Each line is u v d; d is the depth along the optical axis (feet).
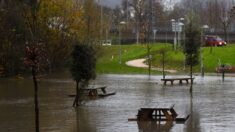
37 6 221.87
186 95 141.69
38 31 208.54
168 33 424.87
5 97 140.15
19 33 224.12
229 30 461.78
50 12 255.29
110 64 285.02
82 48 114.62
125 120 95.81
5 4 234.17
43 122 94.48
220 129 84.33
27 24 212.23
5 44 227.20
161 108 95.55
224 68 226.99
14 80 206.28
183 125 89.30
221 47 291.58
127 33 432.66
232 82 188.24
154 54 302.04
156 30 409.49
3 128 88.48
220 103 121.08
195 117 98.43
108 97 138.82
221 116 99.40
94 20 300.20
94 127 88.17
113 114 104.22
